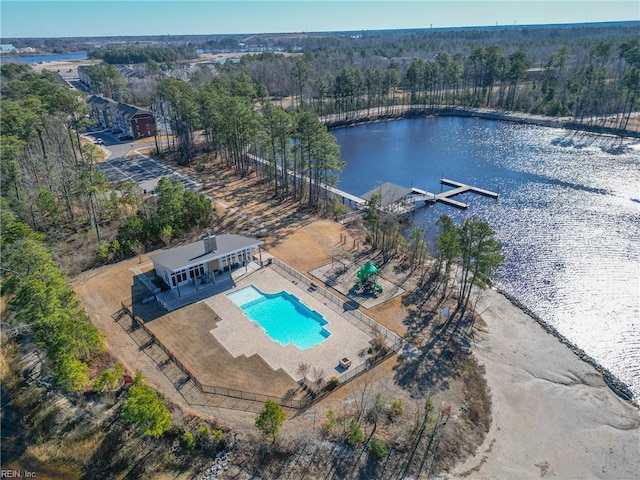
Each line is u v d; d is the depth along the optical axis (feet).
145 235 176.55
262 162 274.16
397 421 98.53
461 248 132.87
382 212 192.13
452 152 320.50
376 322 131.54
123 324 132.05
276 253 172.76
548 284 156.04
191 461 91.20
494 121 403.13
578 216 208.44
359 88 439.22
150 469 90.22
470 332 130.11
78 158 283.38
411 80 440.86
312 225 197.06
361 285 147.95
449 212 222.28
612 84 373.61
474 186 254.27
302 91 460.55
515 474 89.92
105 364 116.16
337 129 401.70
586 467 92.07
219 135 258.57
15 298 109.91
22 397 110.01
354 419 94.68
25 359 121.29
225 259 156.56
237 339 125.08
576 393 110.73
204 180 253.65
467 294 148.25
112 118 381.40
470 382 111.45
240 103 244.42
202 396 105.50
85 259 164.96
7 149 181.88
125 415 89.56
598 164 277.85
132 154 305.53
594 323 136.05
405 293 146.72
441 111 439.22
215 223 197.47
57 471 91.76
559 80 435.94
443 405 103.65
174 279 146.51
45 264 130.21
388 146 343.26
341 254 171.63
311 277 155.84
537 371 117.39
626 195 229.66
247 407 102.37
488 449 94.94
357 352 119.34
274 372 112.68
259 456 91.15
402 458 91.15
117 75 494.18
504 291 152.46
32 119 209.46
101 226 191.83
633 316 138.62
